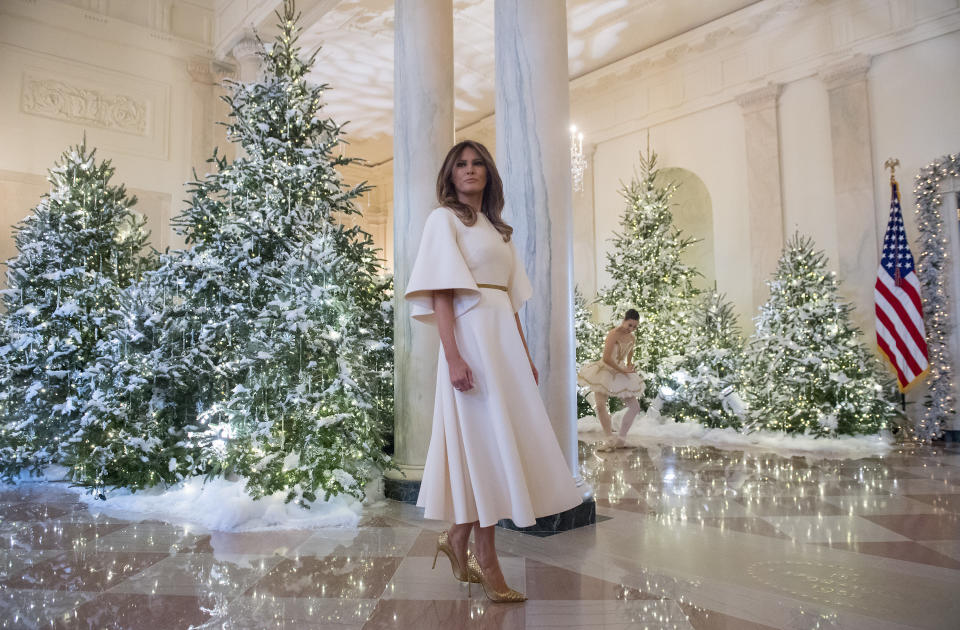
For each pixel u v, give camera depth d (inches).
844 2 357.4
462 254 92.1
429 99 175.0
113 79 365.4
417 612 87.7
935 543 123.2
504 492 87.6
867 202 344.8
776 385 310.7
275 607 89.7
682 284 409.7
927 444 293.0
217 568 108.7
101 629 81.8
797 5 367.6
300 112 193.2
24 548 122.6
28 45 339.0
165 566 110.1
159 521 146.2
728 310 375.9
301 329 152.5
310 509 148.8
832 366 298.5
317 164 184.5
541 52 148.2
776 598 93.0
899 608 88.6
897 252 322.7
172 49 386.3
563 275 145.5
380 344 178.9
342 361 159.0
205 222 190.9
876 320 327.0
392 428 201.2
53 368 208.1
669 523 140.9
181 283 178.4
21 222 242.2
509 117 149.4
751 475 205.5
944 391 307.6
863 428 293.6
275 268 169.5
